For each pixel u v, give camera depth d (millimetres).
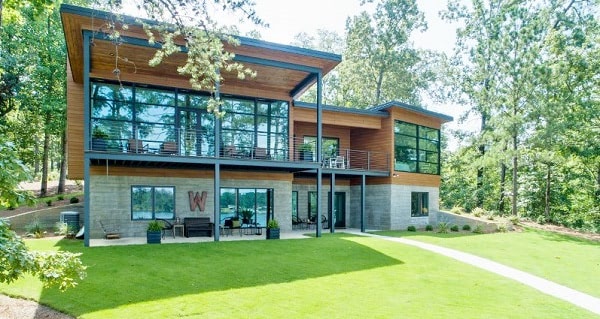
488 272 10000
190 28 7336
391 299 7492
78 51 12695
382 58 31797
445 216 22031
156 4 7262
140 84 14766
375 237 15328
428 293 7992
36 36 21906
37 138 26516
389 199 19812
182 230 15094
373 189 20781
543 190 26750
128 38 11727
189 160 13156
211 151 15750
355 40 32750
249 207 16828
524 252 13164
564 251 13828
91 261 9469
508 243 14969
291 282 8391
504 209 29297
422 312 6812
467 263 10922
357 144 22000
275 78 15695
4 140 4680
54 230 16031
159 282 7945
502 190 27516
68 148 14586
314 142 20422
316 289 7961
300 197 20438
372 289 8109
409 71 33375
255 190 17000
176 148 14250
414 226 19656
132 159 12398
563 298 7992
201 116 15703
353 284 8422
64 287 5496
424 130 22141
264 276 8758
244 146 16484
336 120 19578
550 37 19844
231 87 16359
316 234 15352
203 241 13195
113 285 7637
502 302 7582
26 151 24953
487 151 22969
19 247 4805
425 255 11648
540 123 19016
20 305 6617
